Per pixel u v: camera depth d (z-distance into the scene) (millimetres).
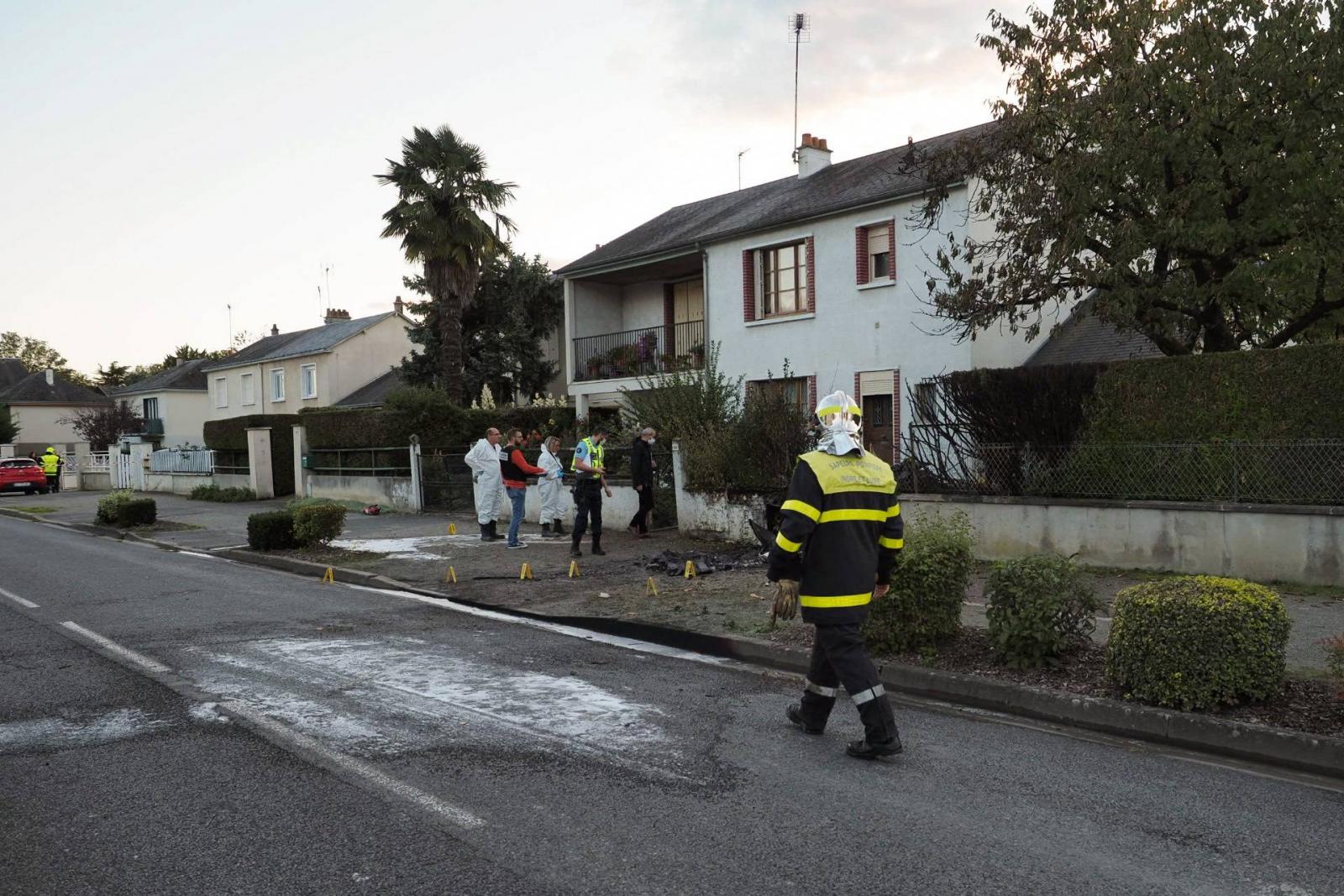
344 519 14711
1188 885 3611
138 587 11766
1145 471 10508
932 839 4031
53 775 4918
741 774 4863
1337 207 11141
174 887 3654
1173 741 5398
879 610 6941
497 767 4992
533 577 11625
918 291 18234
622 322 27328
